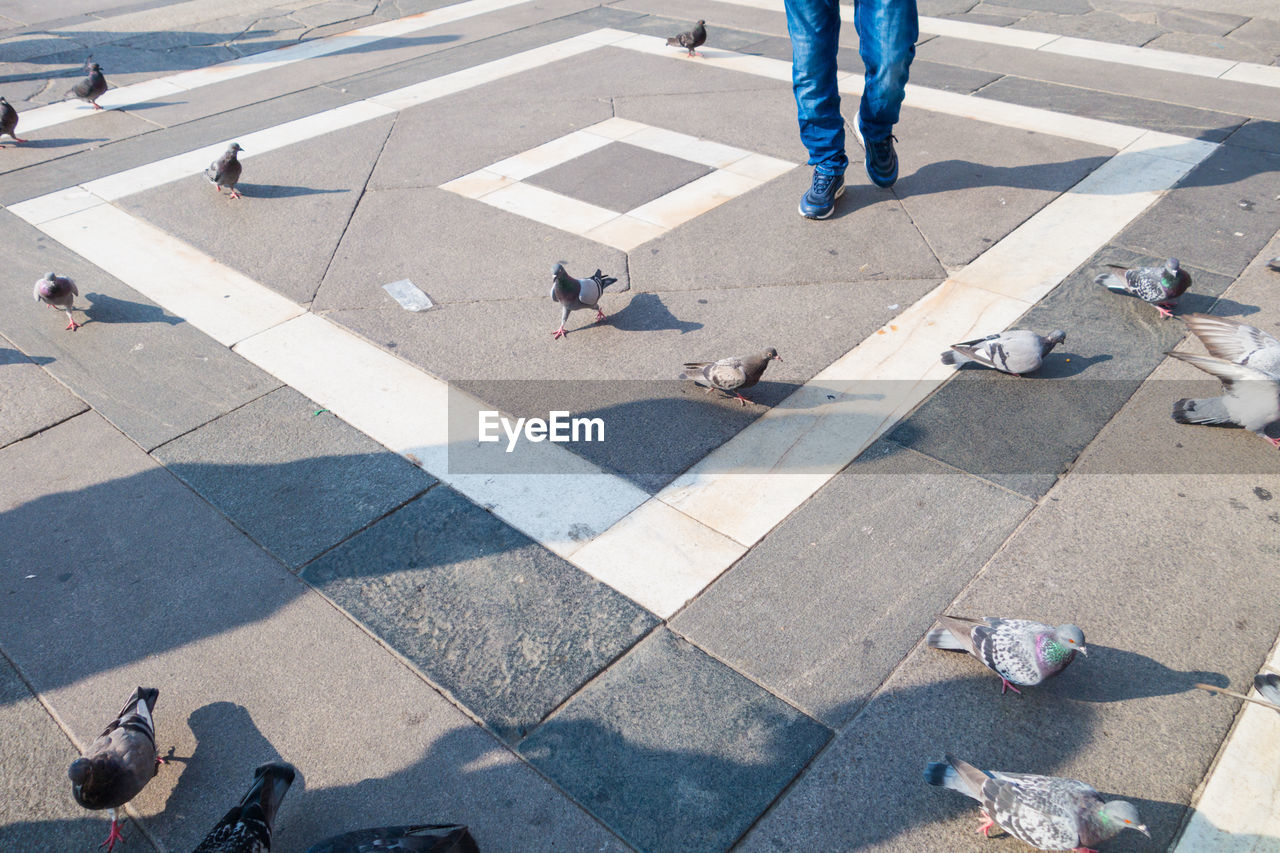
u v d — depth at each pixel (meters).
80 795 3.20
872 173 8.09
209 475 5.16
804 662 3.93
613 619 4.18
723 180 8.59
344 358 6.19
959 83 10.67
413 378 5.95
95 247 7.77
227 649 4.10
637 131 9.79
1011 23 12.83
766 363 5.25
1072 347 5.95
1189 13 12.84
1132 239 7.19
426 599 4.32
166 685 3.94
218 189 8.77
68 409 5.77
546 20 14.06
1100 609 4.10
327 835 3.34
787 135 9.52
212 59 12.98
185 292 7.06
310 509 4.89
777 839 3.26
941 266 6.99
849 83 10.70
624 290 6.88
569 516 4.79
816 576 4.36
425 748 3.64
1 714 3.84
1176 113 9.48
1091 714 3.66
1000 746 3.55
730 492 4.90
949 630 3.79
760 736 3.62
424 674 3.96
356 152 9.56
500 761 3.58
